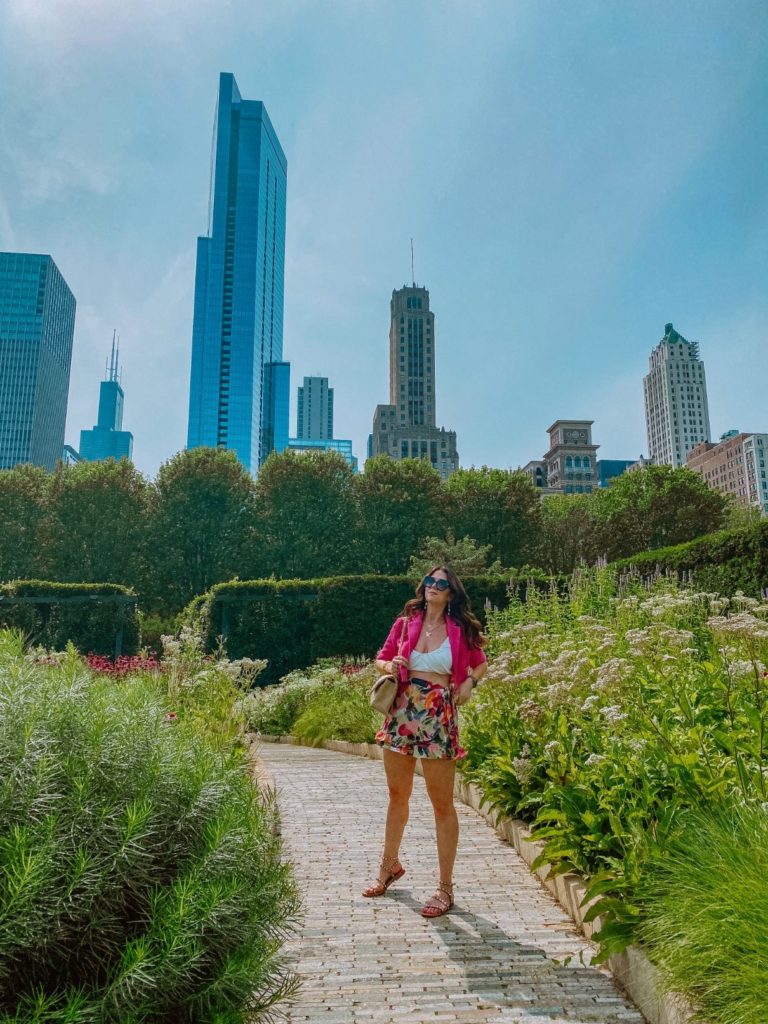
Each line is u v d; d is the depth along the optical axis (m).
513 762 4.52
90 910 1.88
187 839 2.28
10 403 153.00
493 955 2.89
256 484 35.12
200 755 2.67
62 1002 1.82
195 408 149.88
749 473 126.25
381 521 33.75
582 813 3.36
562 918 3.30
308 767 8.22
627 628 7.93
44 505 33.47
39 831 1.84
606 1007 2.44
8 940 1.68
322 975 2.72
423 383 179.50
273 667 19.62
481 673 3.68
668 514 37.28
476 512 34.62
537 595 11.85
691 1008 2.12
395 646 3.79
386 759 3.68
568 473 142.00
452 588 3.69
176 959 1.93
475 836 4.84
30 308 158.12
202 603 21.50
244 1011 2.16
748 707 3.58
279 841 3.17
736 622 5.52
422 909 3.44
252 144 165.75
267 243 169.00
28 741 2.00
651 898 2.63
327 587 19.69
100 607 20.89
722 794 3.07
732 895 2.24
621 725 4.04
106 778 2.13
